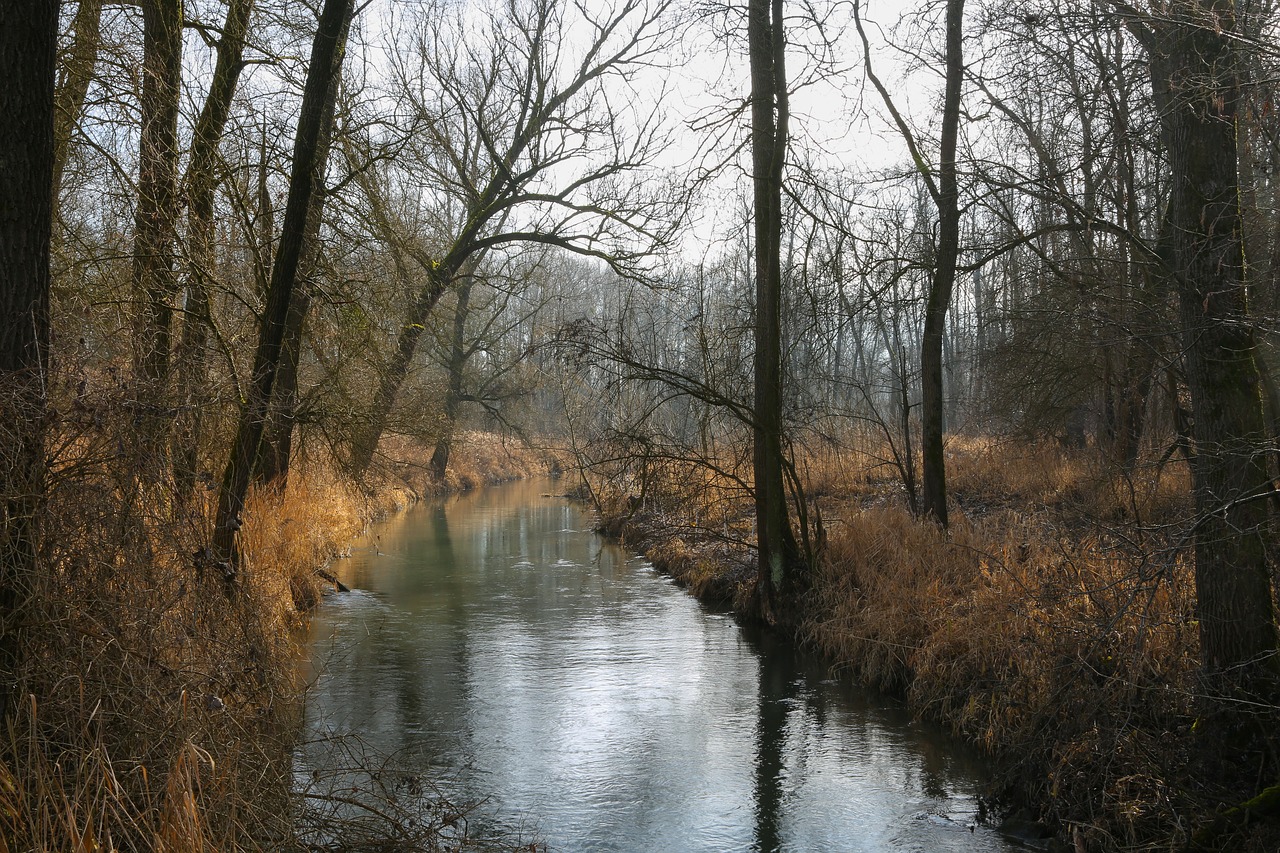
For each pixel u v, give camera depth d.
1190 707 6.15
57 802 4.07
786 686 9.80
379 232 12.34
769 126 12.19
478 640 11.77
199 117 10.07
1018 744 6.88
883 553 11.82
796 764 7.64
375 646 11.43
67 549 4.82
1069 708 6.48
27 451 4.68
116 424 5.17
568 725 8.56
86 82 8.73
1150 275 8.84
